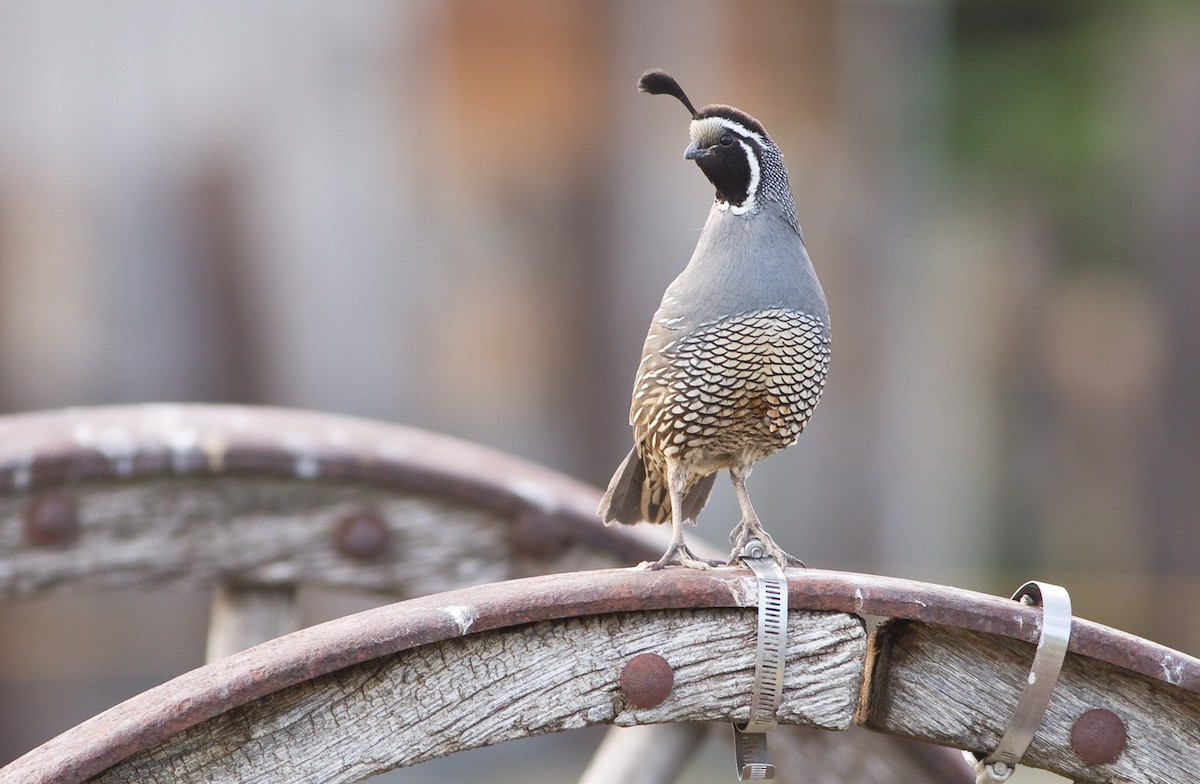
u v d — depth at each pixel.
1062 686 4.12
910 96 17.56
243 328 13.96
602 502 5.43
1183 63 24.28
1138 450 25.05
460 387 15.07
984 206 26.75
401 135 14.44
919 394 18.47
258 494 6.15
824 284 16.88
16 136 13.10
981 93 25.94
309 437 6.18
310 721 3.89
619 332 15.52
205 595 14.05
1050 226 26.84
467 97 14.71
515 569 6.34
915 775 5.94
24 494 5.89
